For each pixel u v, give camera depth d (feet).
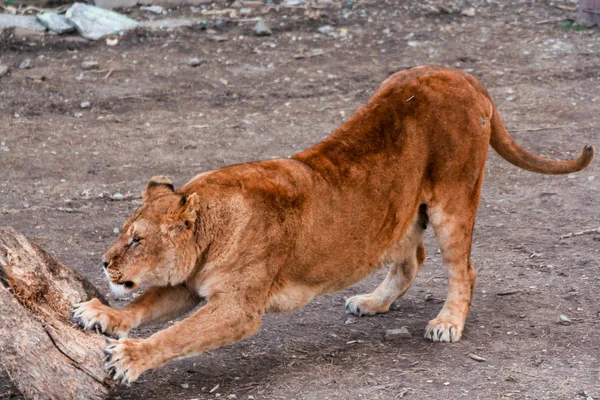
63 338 26.81
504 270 41.73
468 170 33.71
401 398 28.91
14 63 74.43
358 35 82.48
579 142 60.34
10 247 27.76
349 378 30.68
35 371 26.23
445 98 33.40
